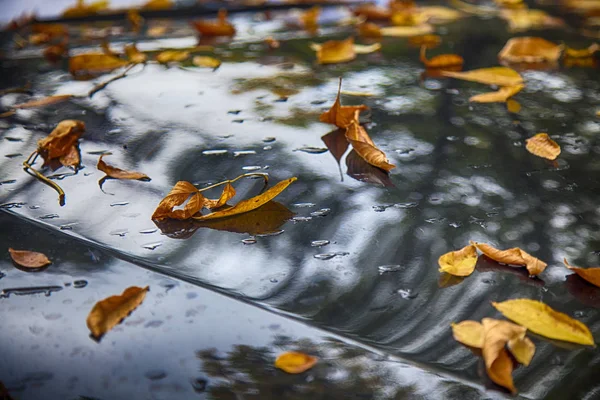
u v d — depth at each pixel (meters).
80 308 0.79
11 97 1.12
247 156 0.98
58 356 0.75
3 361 0.75
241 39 1.35
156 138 1.01
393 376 0.74
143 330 0.77
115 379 0.74
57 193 0.92
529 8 1.61
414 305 0.80
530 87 1.16
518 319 0.78
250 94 1.13
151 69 1.21
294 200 0.91
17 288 0.80
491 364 0.74
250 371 0.74
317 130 1.04
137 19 1.46
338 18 1.52
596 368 0.75
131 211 0.89
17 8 1.58
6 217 0.88
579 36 1.38
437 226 0.88
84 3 1.60
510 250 0.84
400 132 1.04
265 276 0.82
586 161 0.99
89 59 1.21
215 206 0.89
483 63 1.24
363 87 1.15
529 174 0.96
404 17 1.46
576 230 0.88
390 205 0.91
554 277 0.83
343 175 0.95
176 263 0.83
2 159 0.97
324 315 0.79
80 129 1.03
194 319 0.78
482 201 0.92
